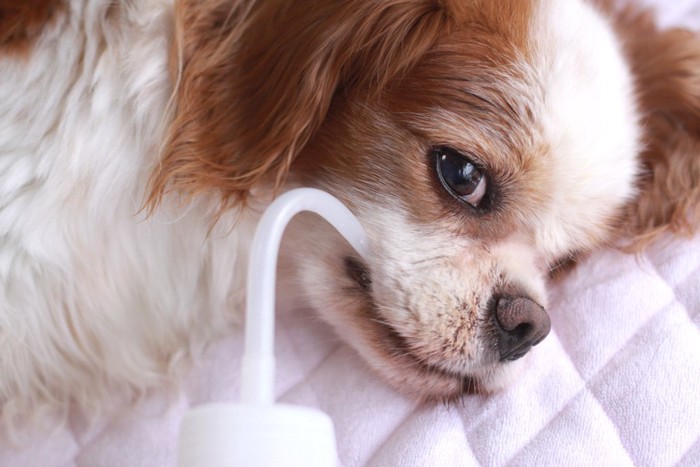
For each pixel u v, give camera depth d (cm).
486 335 44
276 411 34
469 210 45
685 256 48
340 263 46
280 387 46
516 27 45
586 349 45
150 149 45
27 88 43
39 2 43
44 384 46
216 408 34
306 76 43
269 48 44
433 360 44
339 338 47
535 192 45
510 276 45
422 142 44
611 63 47
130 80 44
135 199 45
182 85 44
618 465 43
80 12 44
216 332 48
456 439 43
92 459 45
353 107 44
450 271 44
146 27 44
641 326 46
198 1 44
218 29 45
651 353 44
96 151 44
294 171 45
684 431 43
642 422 43
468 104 44
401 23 43
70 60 43
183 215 45
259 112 44
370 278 45
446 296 44
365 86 44
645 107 52
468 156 44
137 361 47
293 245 46
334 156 44
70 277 45
